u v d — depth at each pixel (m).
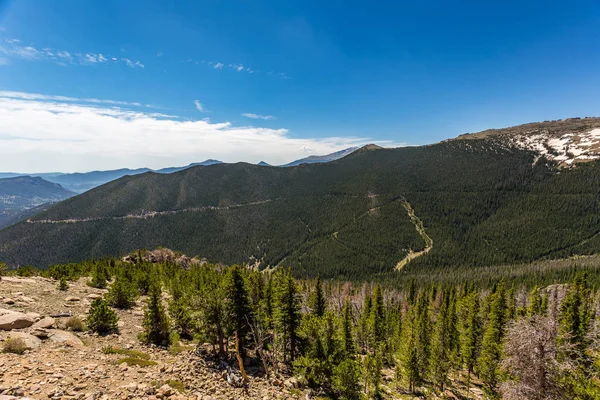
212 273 71.00
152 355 21.45
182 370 19.02
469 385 49.38
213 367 22.09
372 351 58.97
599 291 80.44
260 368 27.28
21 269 44.91
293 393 22.25
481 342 50.50
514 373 19.53
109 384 13.84
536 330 18.89
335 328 31.23
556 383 18.78
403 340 56.62
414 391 42.84
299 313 35.41
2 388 10.96
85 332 22.58
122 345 22.05
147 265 75.38
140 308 36.88
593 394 20.23
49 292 31.88
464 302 67.44
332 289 141.25
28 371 12.92
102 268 54.44
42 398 11.00
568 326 40.72
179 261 112.19
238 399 17.73
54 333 19.34
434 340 48.62
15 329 18.14
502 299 56.34
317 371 27.48
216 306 26.58
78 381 13.17
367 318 65.12
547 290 94.31
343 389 26.47
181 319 31.83
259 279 45.09
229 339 30.48
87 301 31.81
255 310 32.12
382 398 37.47
